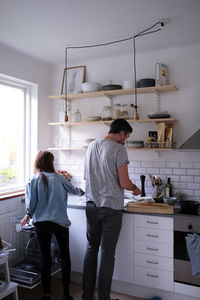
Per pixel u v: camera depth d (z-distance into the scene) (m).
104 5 2.22
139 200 2.90
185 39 2.93
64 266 2.55
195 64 3.09
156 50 3.25
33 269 2.84
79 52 3.29
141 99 3.34
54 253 3.04
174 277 2.53
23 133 3.54
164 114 3.02
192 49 3.10
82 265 2.85
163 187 3.20
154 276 2.60
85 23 2.54
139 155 3.34
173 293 2.59
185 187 3.13
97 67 3.55
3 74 3.08
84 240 2.83
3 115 3.31
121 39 2.91
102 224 2.41
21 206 3.24
